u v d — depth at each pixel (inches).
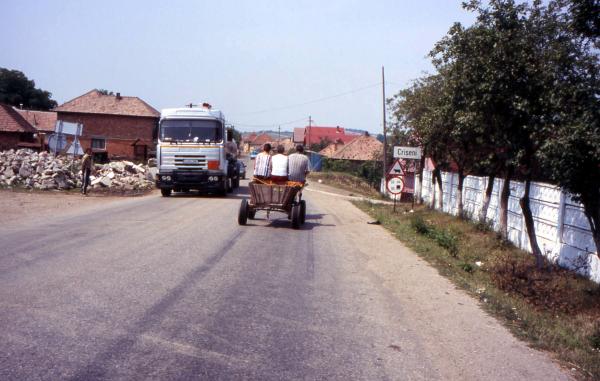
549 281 382.3
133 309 243.8
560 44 354.0
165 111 909.2
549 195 485.4
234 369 181.8
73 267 324.8
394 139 1137.4
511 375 191.5
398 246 493.4
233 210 716.0
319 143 3730.3
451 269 394.6
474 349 217.3
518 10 400.5
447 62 449.7
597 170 303.3
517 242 565.0
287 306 264.4
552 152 311.3
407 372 188.1
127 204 754.8
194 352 195.3
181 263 351.9
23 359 181.0
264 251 418.6
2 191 842.8
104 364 179.9
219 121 911.0
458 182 827.4
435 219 800.3
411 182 1610.5
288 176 583.8
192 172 899.4
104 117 2623.0
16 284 278.7
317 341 215.5
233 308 255.0
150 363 182.7
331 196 1280.8
